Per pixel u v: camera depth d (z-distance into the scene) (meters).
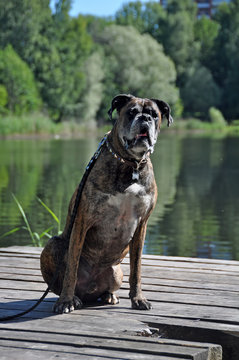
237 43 60.94
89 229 3.21
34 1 45.31
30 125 37.19
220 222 8.86
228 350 2.88
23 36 44.88
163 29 61.88
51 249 3.30
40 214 9.15
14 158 20.52
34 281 3.87
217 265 4.41
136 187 3.05
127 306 3.34
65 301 3.19
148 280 3.93
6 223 8.38
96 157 3.12
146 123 2.89
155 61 49.31
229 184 13.74
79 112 45.31
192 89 55.38
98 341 2.63
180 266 4.36
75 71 45.50
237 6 66.62
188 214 9.63
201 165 18.55
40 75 44.19
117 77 48.91
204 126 50.62
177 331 2.96
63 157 20.80
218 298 3.48
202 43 63.72
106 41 50.97
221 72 62.38
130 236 3.19
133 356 2.44
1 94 38.12
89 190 3.06
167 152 24.20
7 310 3.19
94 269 3.32
